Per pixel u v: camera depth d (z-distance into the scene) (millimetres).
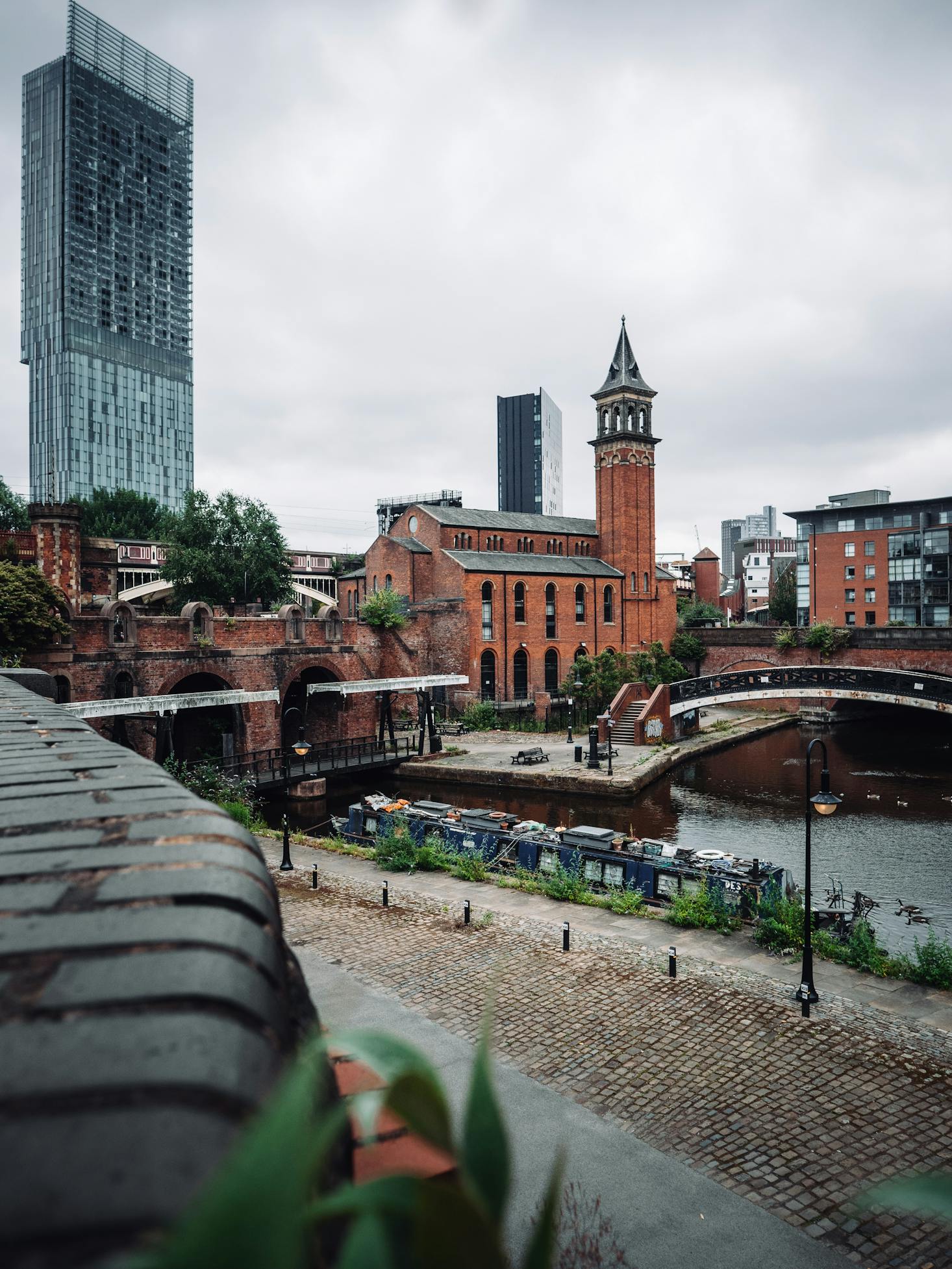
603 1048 13062
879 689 46844
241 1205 551
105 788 2518
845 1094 11695
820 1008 14531
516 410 183875
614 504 68000
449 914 19734
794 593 94375
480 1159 1091
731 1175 9852
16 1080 854
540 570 61344
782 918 18312
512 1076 12172
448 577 59531
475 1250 940
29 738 4145
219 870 1599
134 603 64812
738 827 33625
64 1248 584
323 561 96188
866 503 78312
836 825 33562
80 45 183750
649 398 69250
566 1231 8766
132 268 191875
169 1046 938
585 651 64188
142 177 194375
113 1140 746
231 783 31828
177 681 36938
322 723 47688
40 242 184250
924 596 72812
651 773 41469
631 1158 10172
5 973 1125
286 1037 1146
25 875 1565
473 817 28391
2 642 30156
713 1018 14102
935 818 34250
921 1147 10453
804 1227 8945
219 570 57469
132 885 1491
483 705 55469
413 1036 13383
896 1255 8578
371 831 29812
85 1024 986
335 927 18688
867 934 17484
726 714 68562
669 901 22125
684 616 95375
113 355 187750
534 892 22094
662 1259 8383
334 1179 1267
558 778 39281
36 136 184500
